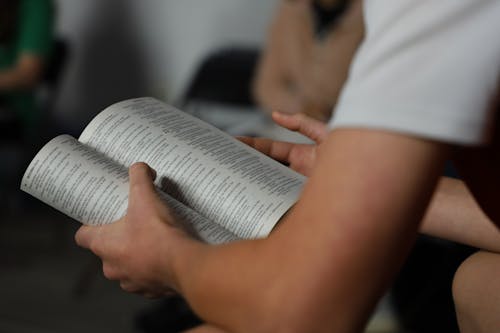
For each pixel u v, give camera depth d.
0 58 3.62
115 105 0.97
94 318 2.73
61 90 4.17
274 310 0.62
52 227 3.67
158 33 3.99
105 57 4.09
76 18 4.12
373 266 0.60
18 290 2.96
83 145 0.93
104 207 0.86
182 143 0.92
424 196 0.60
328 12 2.71
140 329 2.57
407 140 0.59
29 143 3.73
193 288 0.69
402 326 2.39
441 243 2.37
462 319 0.97
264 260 0.64
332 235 0.59
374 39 0.60
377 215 0.59
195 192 0.88
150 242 0.77
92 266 3.00
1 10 3.58
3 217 3.80
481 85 0.59
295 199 0.87
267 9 3.73
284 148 1.08
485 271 0.94
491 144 0.69
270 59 2.88
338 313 0.61
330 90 2.72
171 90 4.01
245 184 0.88
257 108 3.10
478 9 0.58
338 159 0.60
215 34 3.87
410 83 0.58
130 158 0.91
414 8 0.59
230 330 0.67
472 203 1.03
